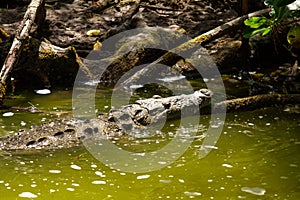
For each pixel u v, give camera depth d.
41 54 12.14
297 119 9.88
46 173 7.20
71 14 15.73
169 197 6.50
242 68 13.55
